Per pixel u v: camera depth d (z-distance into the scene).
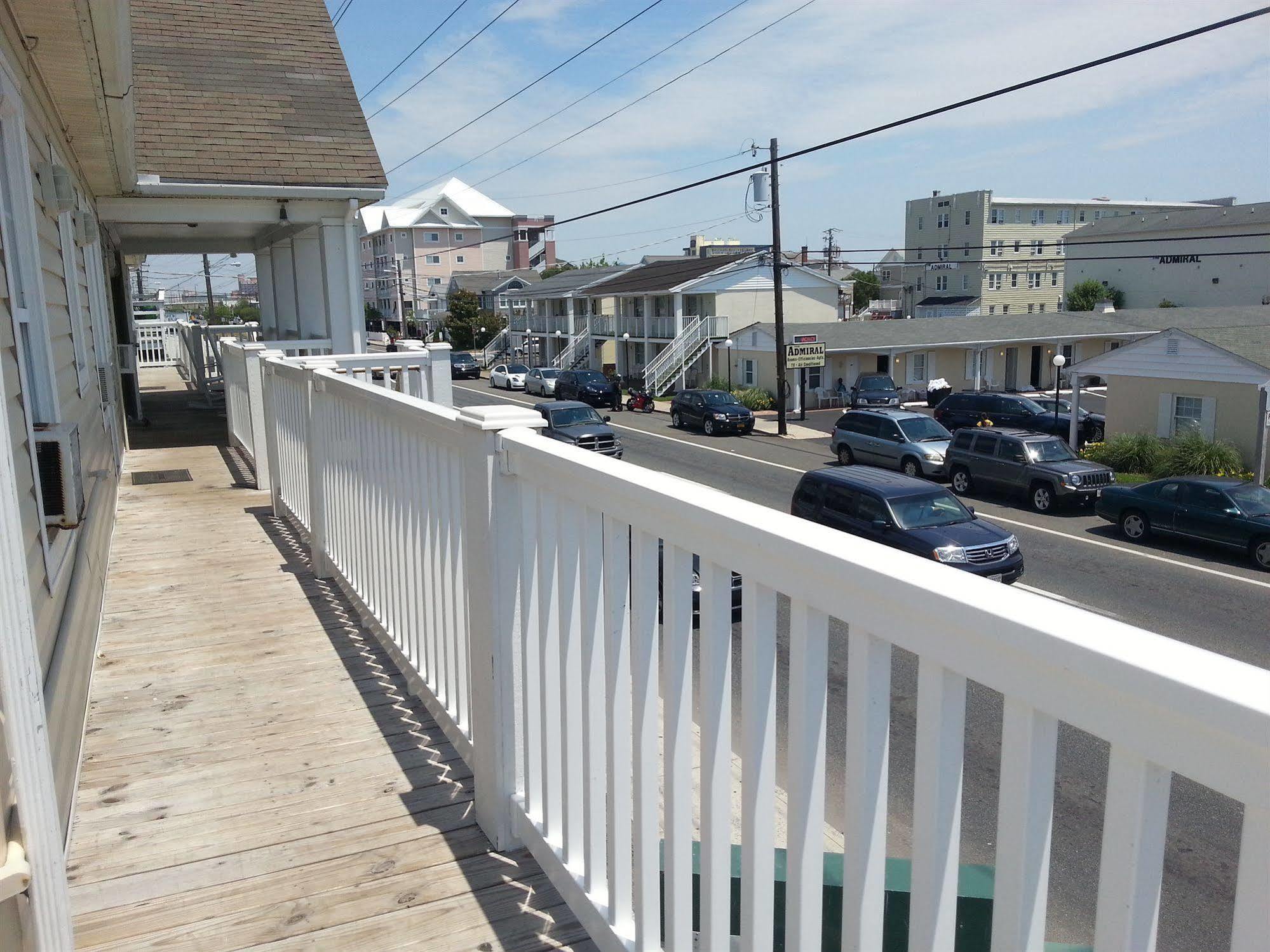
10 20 3.75
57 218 4.81
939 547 11.36
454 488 2.85
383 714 3.47
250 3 13.60
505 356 60.88
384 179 11.78
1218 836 5.38
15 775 1.43
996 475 18.50
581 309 54.12
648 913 1.88
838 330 38.09
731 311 42.31
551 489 2.17
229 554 5.78
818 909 1.37
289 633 4.36
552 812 2.33
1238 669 0.81
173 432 12.51
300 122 12.06
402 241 81.56
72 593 3.40
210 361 17.48
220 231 14.48
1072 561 13.55
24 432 2.71
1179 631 10.22
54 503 2.99
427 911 2.29
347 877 2.45
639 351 47.28
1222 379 21.66
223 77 12.32
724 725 1.56
